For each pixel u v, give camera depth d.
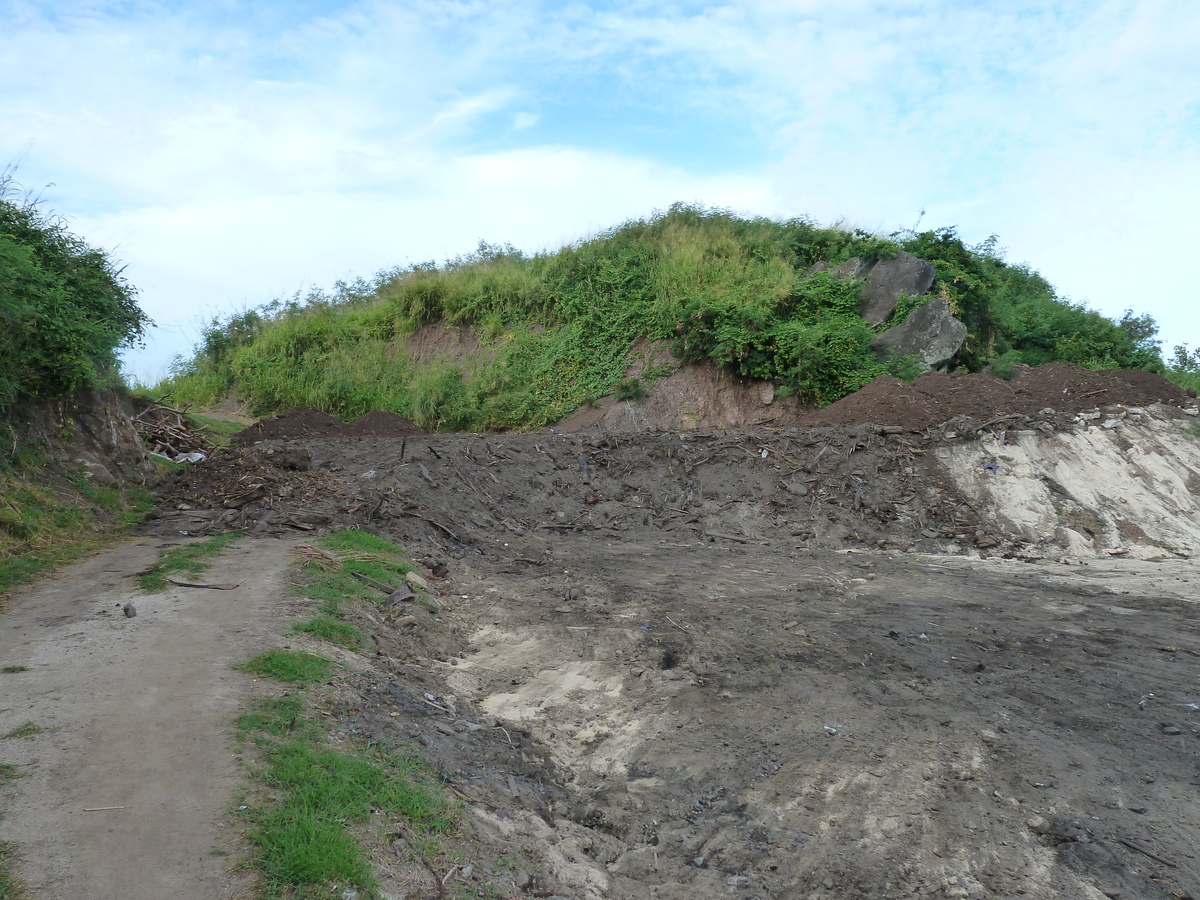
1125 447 15.46
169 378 29.30
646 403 22.97
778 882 4.67
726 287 23.59
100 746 4.58
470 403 24.42
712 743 6.13
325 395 25.50
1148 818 5.04
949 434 15.70
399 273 31.44
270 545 10.10
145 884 3.48
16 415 10.57
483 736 5.98
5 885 3.36
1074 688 6.87
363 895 3.62
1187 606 9.37
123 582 8.14
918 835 4.95
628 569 11.11
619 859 4.89
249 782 4.33
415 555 10.70
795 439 15.99
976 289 25.48
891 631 8.27
